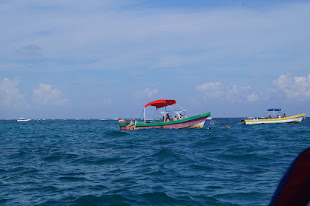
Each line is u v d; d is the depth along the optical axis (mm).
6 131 43188
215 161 11648
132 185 8047
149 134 27906
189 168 10289
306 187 1289
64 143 21484
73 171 10344
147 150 15766
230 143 18391
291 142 19109
